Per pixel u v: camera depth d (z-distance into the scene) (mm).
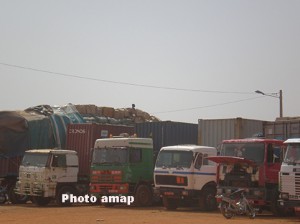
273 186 19750
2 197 26578
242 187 19703
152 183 24938
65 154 25609
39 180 24766
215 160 19969
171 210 22734
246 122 27391
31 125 28047
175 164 22438
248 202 18625
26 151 25891
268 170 19609
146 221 17188
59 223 16641
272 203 19516
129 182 23859
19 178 25578
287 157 17828
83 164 27312
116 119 34594
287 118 25609
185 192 21953
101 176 24297
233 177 19938
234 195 19094
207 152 22750
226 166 20141
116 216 19281
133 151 24234
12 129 27219
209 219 18047
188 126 30969
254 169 19609
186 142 30672
